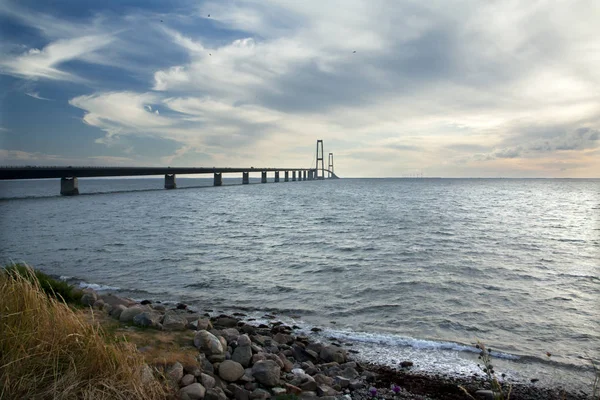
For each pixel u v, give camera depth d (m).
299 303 14.13
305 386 7.25
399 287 16.19
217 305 13.88
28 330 5.48
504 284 16.78
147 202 82.06
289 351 9.16
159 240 30.45
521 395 7.66
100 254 24.31
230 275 18.58
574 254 24.52
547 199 95.44
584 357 9.53
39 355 5.30
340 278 17.92
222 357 7.63
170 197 101.25
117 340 6.79
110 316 9.29
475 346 10.14
